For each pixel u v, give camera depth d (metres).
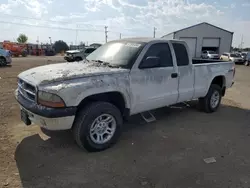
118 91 3.87
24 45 45.06
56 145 3.99
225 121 5.61
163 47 4.71
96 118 3.68
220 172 3.30
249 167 3.46
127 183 3.00
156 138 4.45
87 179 3.06
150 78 4.37
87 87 3.48
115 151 3.86
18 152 3.71
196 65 5.41
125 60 4.22
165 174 3.22
